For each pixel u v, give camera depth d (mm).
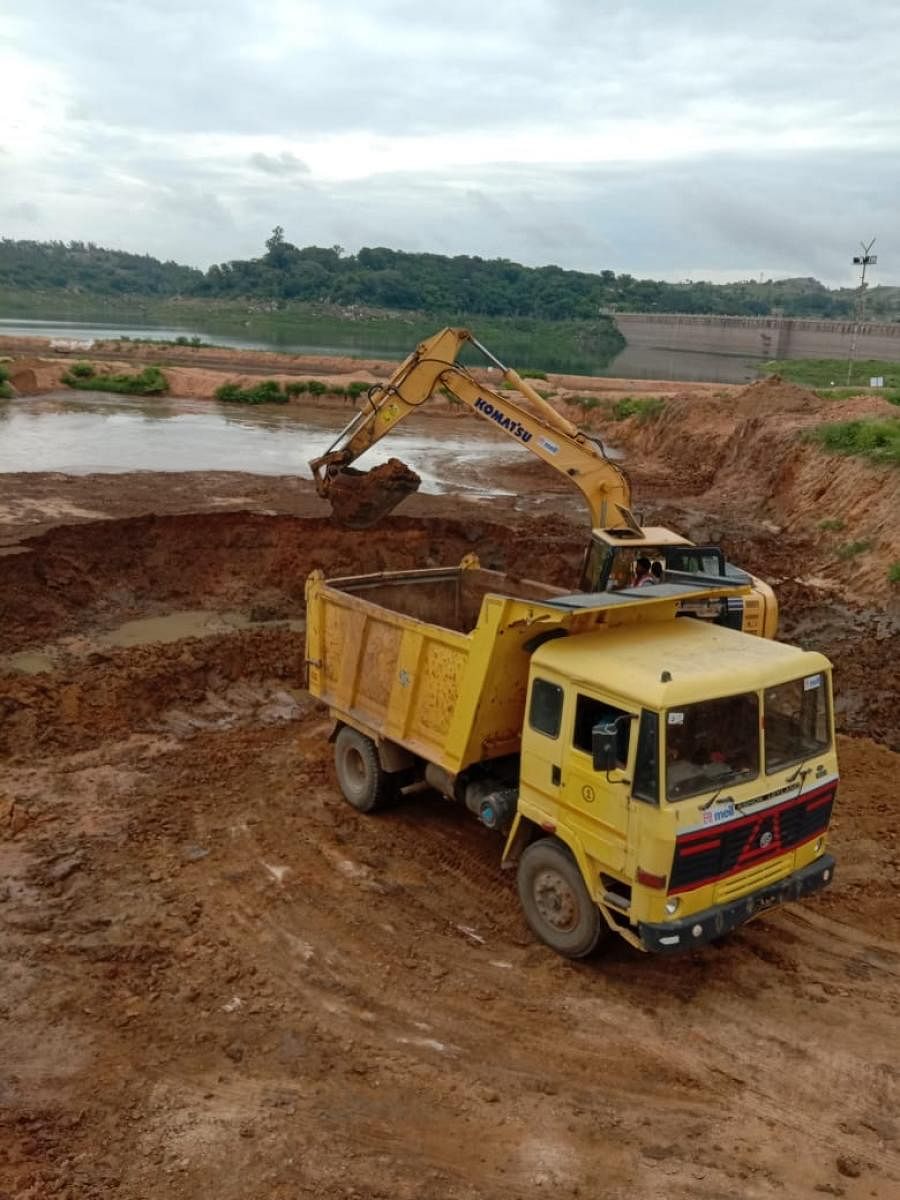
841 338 114312
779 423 30688
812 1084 6785
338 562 19141
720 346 134125
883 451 23562
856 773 11805
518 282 181875
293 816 10367
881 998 7719
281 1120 6277
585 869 7395
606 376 87688
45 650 14734
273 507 22219
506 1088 6672
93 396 48688
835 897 9125
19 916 8367
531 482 31484
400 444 39219
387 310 164750
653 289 198375
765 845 7242
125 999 7418
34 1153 5922
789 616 18078
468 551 20734
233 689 13930
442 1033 7184
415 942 8258
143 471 28031
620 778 6941
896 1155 6195
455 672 8781
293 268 181250
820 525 23016
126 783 10938
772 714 7230
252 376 53344
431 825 10266
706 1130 6363
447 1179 5875
